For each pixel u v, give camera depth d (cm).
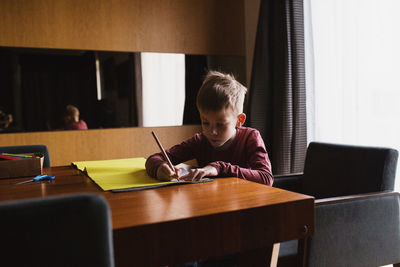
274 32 322
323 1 286
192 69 372
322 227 118
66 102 326
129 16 349
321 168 154
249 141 133
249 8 388
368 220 126
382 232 128
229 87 118
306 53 303
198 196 83
